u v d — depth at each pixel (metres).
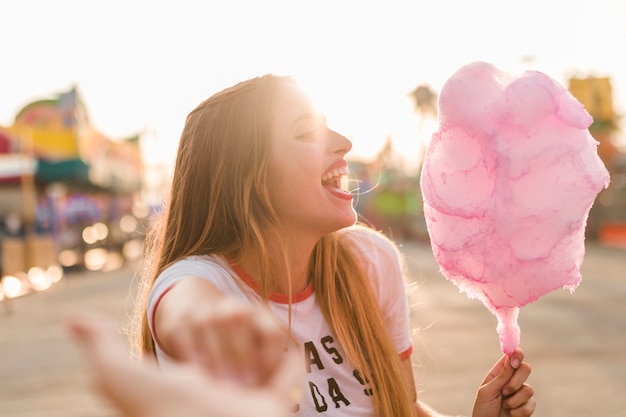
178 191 1.58
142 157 36.78
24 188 20.33
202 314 0.56
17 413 5.41
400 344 1.76
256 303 1.45
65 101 26.64
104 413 5.24
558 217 1.44
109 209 31.48
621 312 9.01
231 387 0.50
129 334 1.73
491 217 1.46
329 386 1.50
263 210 1.48
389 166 41.41
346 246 1.68
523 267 1.47
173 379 0.47
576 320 8.49
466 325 8.23
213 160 1.51
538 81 1.43
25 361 7.51
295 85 1.52
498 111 1.45
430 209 1.57
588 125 1.43
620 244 23.58
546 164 1.44
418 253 24.70
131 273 20.31
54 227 22.45
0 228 20.89
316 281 1.56
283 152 1.46
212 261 1.45
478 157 1.50
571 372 5.84
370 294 1.62
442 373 5.83
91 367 0.47
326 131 1.56
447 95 1.50
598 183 1.44
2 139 20.89
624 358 6.26
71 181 24.05
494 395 1.61
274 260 1.50
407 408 1.58
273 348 0.55
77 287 16.67
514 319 1.56
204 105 1.57
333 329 1.53
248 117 1.48
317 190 1.48
